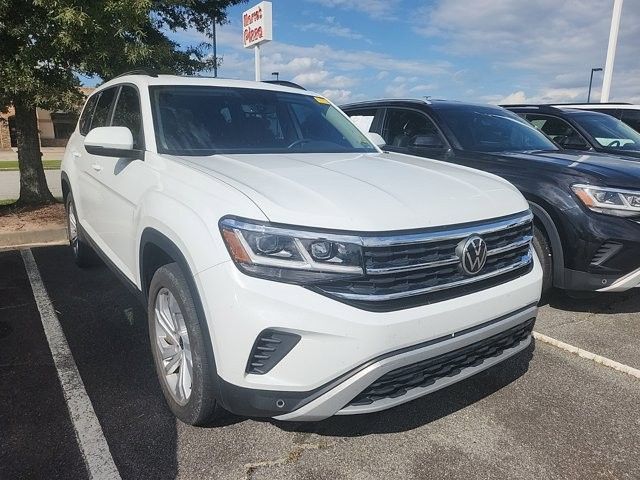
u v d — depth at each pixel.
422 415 2.88
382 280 2.19
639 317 4.37
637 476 2.43
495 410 2.94
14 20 6.45
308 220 2.17
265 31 9.29
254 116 3.67
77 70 7.05
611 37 11.18
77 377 3.17
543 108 7.41
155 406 2.88
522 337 2.87
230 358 2.18
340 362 2.10
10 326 3.91
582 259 4.00
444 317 2.28
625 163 4.56
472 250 2.42
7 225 6.79
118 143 3.12
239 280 2.13
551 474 2.43
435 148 5.32
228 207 2.28
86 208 4.41
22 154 8.08
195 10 10.25
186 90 3.63
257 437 2.64
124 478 2.33
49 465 2.39
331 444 2.61
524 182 4.31
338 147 3.79
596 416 2.90
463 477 2.39
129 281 3.33
